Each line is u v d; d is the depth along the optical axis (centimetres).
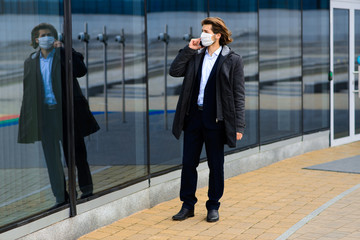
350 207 694
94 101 631
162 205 734
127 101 688
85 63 617
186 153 661
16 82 527
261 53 979
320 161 1026
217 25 632
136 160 701
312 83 1129
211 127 641
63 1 580
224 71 631
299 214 677
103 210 638
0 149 511
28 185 540
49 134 565
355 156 1059
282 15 1037
